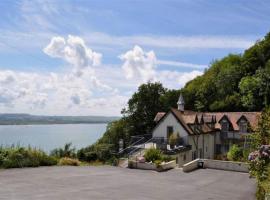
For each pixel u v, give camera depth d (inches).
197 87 3070.9
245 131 1744.6
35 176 755.4
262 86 2347.4
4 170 839.1
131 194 595.8
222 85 2807.6
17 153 928.9
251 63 2861.7
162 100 2377.0
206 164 1053.8
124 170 975.0
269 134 511.8
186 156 1518.2
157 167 992.9
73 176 782.5
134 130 2293.3
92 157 1364.4
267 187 424.8
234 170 993.5
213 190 671.1
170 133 1628.9
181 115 1711.4
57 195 557.9
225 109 2608.3
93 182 708.7
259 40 3120.1
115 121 2393.0
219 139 1836.9
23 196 540.4
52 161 1020.5
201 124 1729.8
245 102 2442.2
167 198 578.6
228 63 3208.7
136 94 2359.7
